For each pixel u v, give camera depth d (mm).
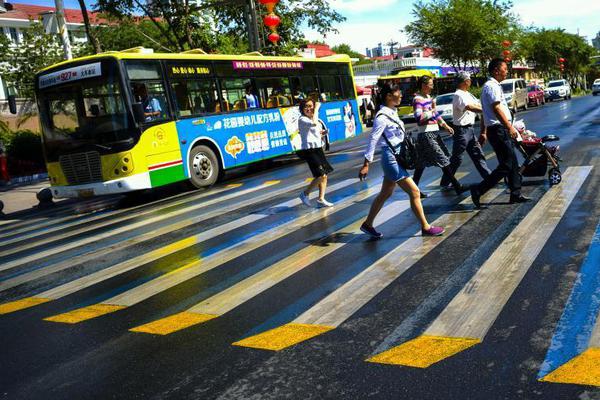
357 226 7547
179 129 13797
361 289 5078
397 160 6492
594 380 3178
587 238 5859
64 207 14898
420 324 4184
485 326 4031
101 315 5168
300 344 4047
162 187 16109
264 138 16578
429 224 7082
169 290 5703
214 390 3508
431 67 58062
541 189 8555
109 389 3668
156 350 4211
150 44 48562
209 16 27156
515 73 66188
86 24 22875
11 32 48719
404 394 3232
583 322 3934
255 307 4918
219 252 7020
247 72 16281
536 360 3473
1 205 14523
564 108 31500
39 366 4164
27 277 7043
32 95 36094
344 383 3426
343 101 20469
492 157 13273
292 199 10453
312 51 41406
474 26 41844
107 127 12680
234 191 12836
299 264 6086
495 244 5996
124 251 7766
